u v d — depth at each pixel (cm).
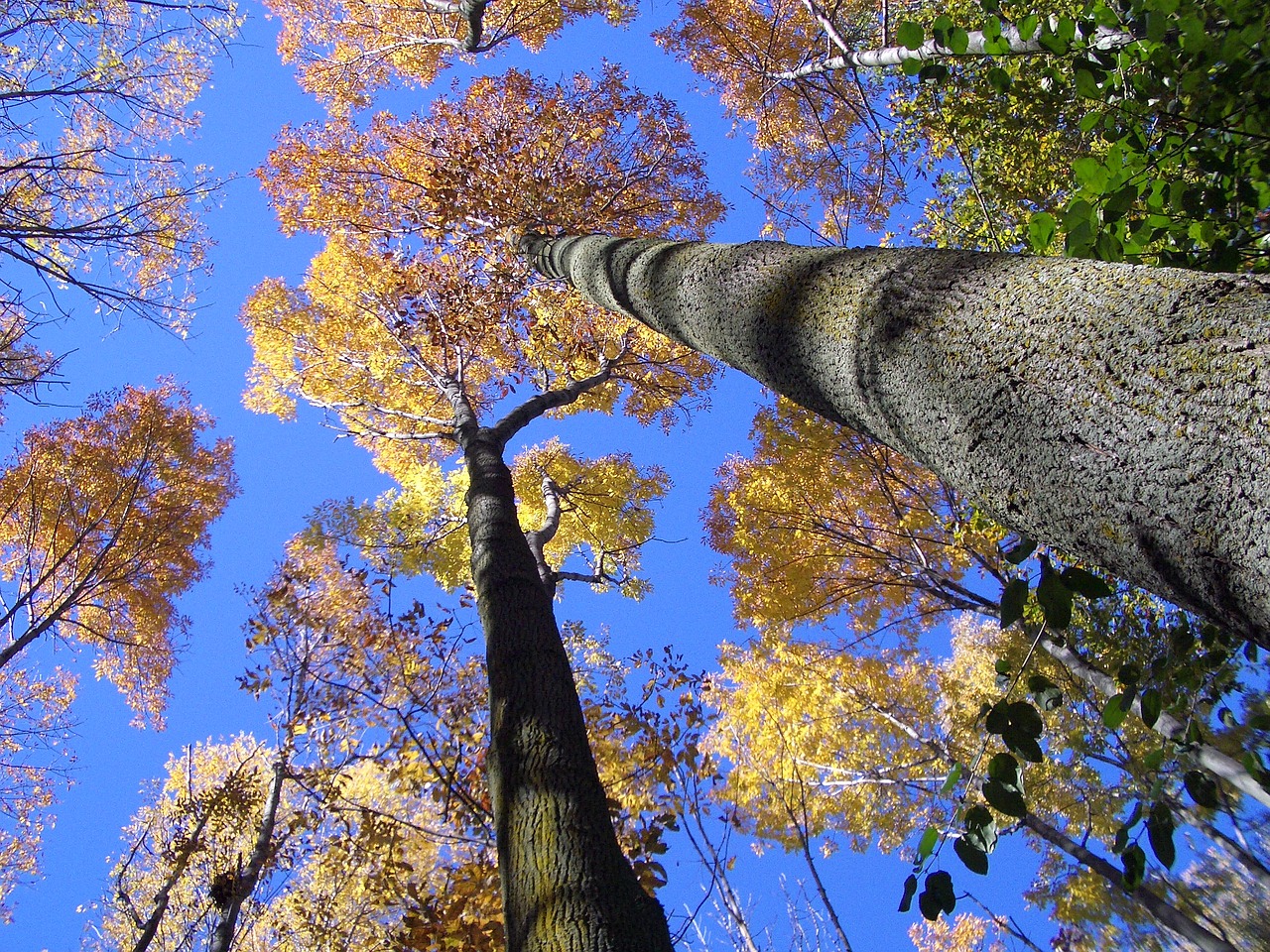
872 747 902
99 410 1041
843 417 206
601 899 192
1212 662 234
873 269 193
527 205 843
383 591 699
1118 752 646
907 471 802
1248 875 724
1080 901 766
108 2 413
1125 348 119
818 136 955
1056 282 141
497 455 526
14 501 930
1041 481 129
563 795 224
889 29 617
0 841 945
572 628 843
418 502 1002
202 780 877
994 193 577
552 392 734
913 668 941
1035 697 198
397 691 668
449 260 918
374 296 930
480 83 962
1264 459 95
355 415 996
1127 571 121
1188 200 242
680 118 972
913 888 179
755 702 919
